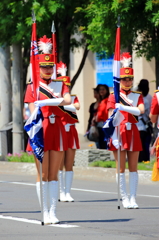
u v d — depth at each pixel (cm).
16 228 1597
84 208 2008
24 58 4497
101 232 1539
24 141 3988
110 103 1995
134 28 3177
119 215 1839
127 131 1973
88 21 3559
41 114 1598
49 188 1662
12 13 3569
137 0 2980
